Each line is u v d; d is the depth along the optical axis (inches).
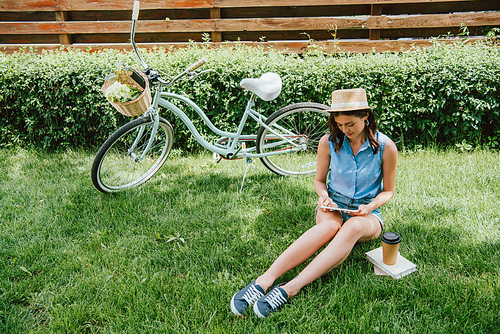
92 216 102.3
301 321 64.1
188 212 105.2
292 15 200.2
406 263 76.1
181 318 66.3
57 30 202.7
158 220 100.0
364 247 84.0
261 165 138.6
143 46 199.6
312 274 68.1
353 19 190.7
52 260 83.7
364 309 66.3
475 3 187.3
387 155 74.2
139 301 69.5
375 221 75.5
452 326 61.4
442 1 187.9
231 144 123.5
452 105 147.0
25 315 67.6
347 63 149.4
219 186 121.9
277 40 205.6
